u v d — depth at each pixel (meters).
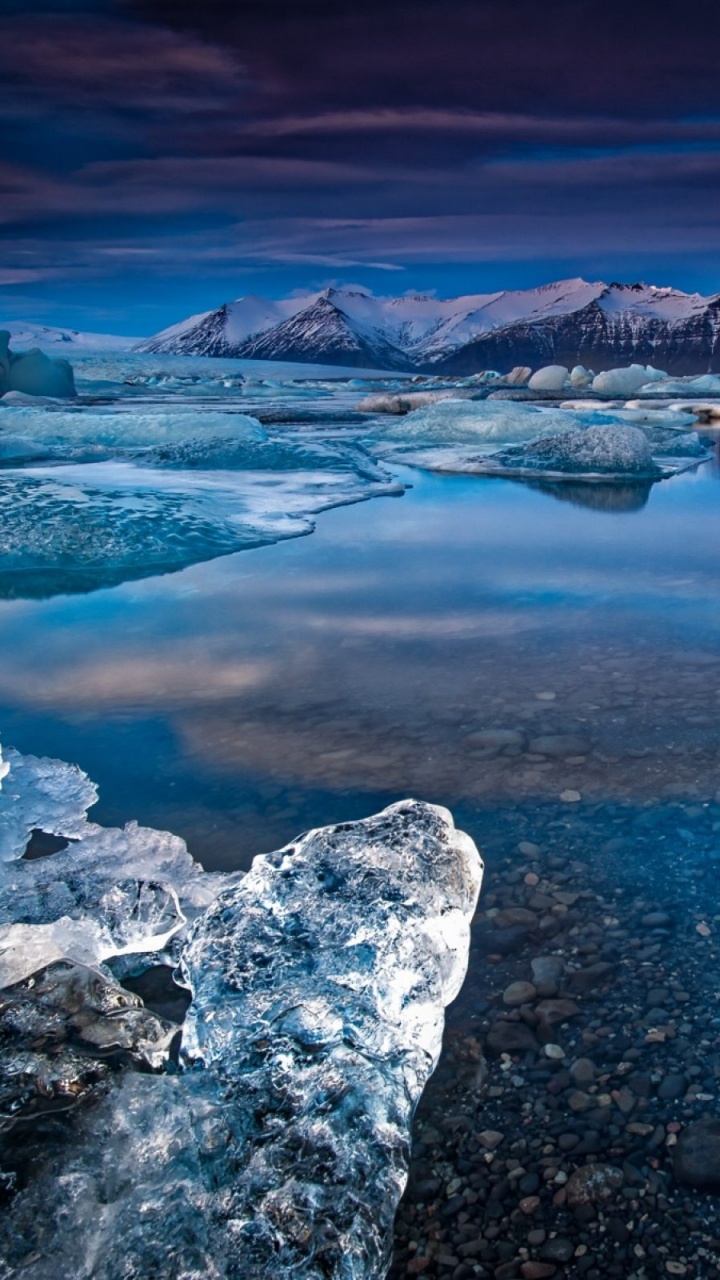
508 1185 1.14
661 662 3.25
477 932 1.66
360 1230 1.01
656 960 1.56
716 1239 1.06
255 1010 1.36
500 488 8.81
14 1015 1.34
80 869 1.92
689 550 5.54
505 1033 1.41
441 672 3.21
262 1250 0.97
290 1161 1.08
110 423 11.77
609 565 5.11
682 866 1.85
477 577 4.84
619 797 2.17
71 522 5.48
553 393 23.56
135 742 2.63
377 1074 1.20
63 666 3.38
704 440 13.43
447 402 13.84
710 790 2.18
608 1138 1.20
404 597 4.41
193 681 3.17
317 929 1.53
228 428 11.27
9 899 1.81
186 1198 1.01
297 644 3.62
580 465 9.66
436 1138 1.21
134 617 4.11
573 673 3.15
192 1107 1.13
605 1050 1.36
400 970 1.46
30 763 2.49
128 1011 1.39
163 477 8.47
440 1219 1.10
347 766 2.41
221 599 4.44
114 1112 1.11
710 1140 1.18
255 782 2.34
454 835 1.80
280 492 8.05
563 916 1.70
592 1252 1.05
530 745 2.51
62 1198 0.98
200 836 2.07
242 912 1.61
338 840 1.75
